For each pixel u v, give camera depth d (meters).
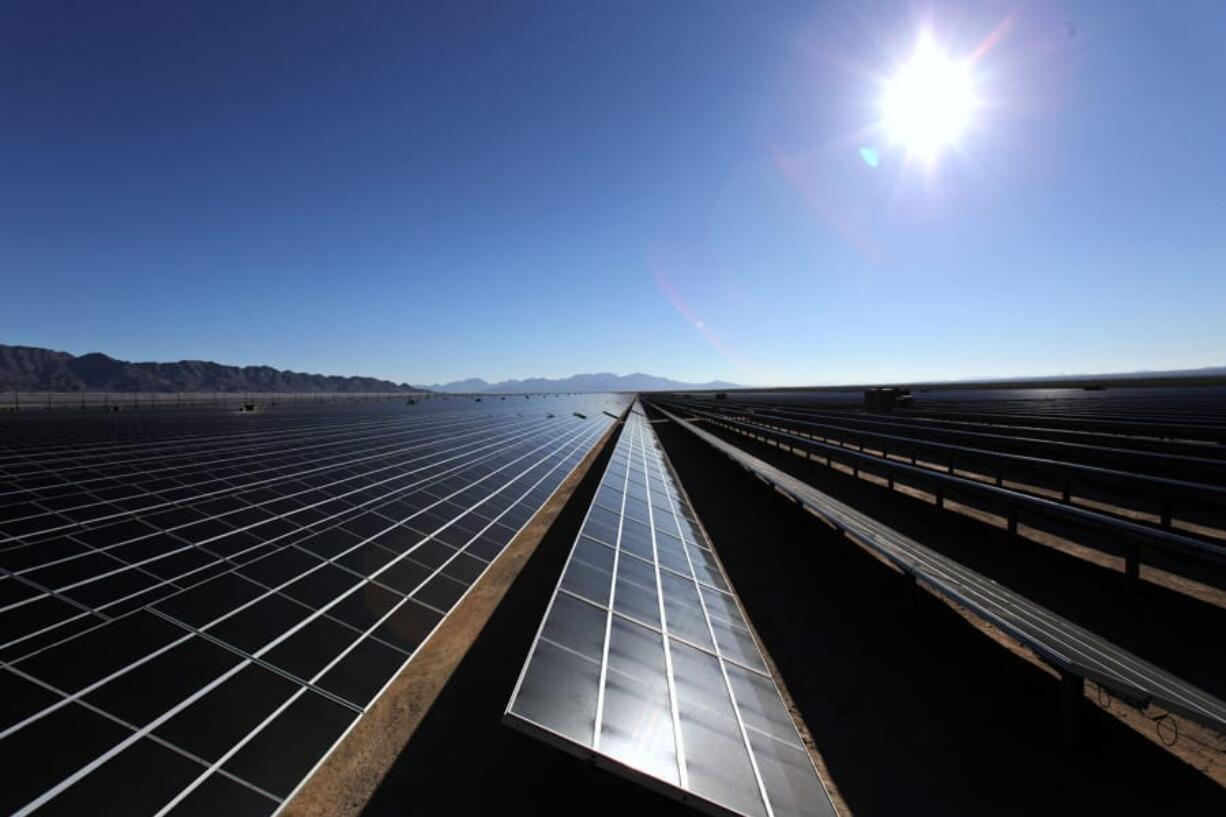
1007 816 3.80
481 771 4.32
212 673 4.75
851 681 5.59
